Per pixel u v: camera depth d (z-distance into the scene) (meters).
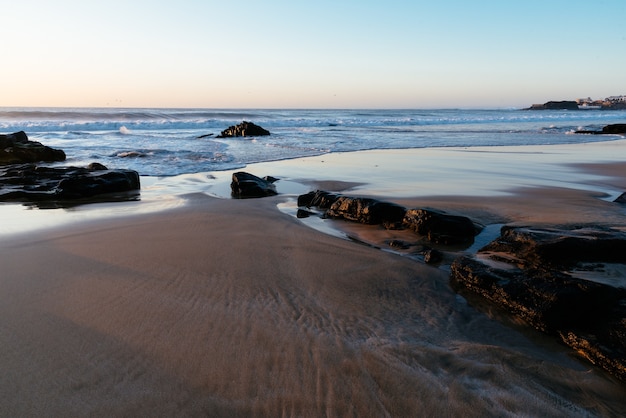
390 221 7.34
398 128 39.12
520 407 2.86
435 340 3.68
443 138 26.64
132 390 2.98
